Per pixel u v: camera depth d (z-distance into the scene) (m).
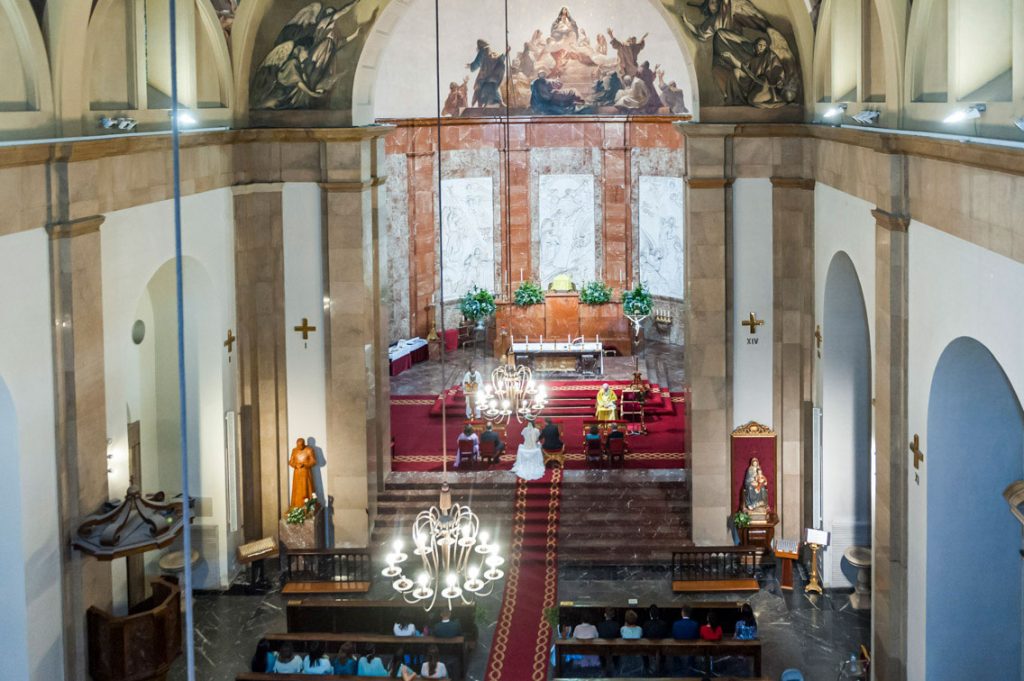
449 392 35.31
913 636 17.95
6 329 16.02
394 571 18.27
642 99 38.56
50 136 17.55
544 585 24.55
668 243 38.94
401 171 37.81
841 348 23.89
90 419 18.23
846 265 22.98
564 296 38.75
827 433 24.11
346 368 25.95
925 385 16.97
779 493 25.78
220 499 24.45
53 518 17.45
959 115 14.38
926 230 16.86
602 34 38.31
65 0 17.23
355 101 25.59
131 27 20.08
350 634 21.28
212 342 24.00
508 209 34.16
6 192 15.93
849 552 23.56
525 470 23.09
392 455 30.17
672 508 27.08
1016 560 16.94
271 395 25.89
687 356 26.72
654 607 21.50
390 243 38.00
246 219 25.11
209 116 23.77
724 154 25.09
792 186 24.91
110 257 18.97
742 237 25.34
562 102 39.03
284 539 25.83
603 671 21.08
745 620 21.25
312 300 25.84
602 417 31.64
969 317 14.88
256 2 24.44
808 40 24.31
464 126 38.81
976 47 15.52
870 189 19.19
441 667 19.62
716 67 25.08
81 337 17.84
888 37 18.19
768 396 25.62
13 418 16.28
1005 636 17.11
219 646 22.27
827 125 22.81
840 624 22.69
